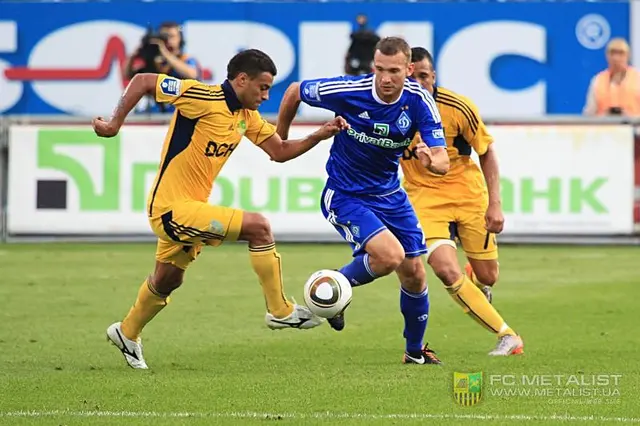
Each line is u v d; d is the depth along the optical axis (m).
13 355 23.02
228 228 20.61
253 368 21.56
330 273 20.30
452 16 52.84
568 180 41.97
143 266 36.75
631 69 47.34
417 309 21.91
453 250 23.88
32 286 32.69
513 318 27.86
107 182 42.06
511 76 53.03
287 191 41.91
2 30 52.50
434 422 16.92
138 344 21.61
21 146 41.97
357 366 21.83
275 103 52.91
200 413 17.44
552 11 52.66
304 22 52.69
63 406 17.92
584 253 40.44
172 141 20.72
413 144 24.06
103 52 52.66
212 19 52.69
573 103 53.00
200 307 29.50
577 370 21.17
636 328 26.34
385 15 52.84
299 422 16.84
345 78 21.28
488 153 23.69
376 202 21.72
